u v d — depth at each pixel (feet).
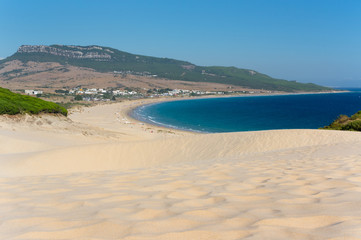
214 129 258.57
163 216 8.38
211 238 6.46
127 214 8.68
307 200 9.70
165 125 282.56
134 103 618.44
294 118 339.36
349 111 418.72
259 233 6.60
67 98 599.16
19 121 105.50
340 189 11.19
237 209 8.93
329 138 59.93
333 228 6.67
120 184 14.52
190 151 63.46
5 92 123.54
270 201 9.87
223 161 27.55
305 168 18.07
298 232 6.57
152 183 14.52
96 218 8.27
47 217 8.52
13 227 7.72
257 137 65.10
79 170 53.01
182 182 14.53
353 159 21.25
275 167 19.49
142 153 63.57
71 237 6.77
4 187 14.03
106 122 264.52
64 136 103.76
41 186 14.25
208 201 10.33
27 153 59.72
